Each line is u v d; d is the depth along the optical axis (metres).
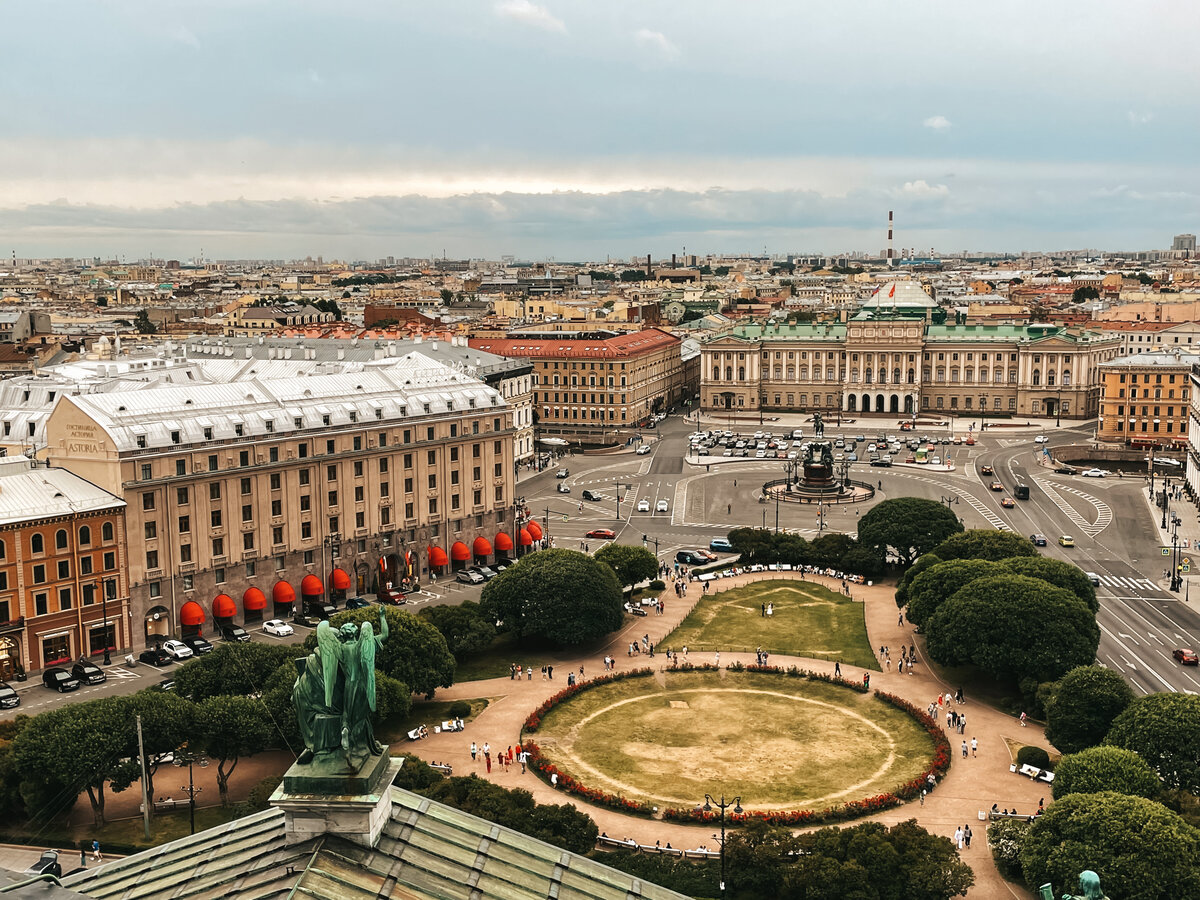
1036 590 171.38
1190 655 188.00
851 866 111.75
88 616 190.12
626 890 45.50
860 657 191.75
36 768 126.25
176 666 189.88
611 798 136.38
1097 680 146.62
